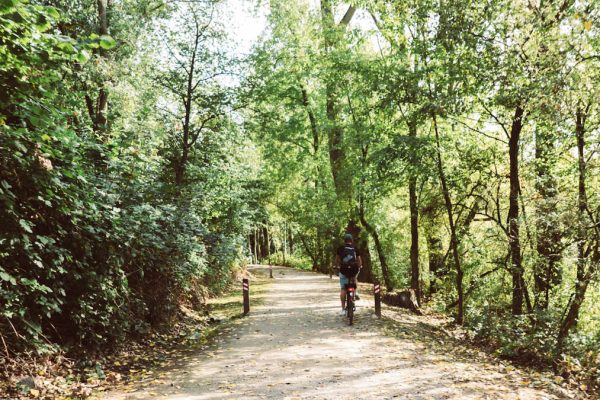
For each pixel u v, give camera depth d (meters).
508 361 10.10
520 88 11.40
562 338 10.44
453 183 15.31
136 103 16.66
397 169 16.05
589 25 8.24
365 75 17.56
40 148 6.38
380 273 33.69
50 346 7.17
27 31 5.17
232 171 22.84
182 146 19.02
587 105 11.03
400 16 15.39
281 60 27.33
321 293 19.59
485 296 16.25
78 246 8.12
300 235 44.81
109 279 8.82
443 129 15.89
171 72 18.97
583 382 8.76
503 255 14.88
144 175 14.56
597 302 14.04
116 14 15.81
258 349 9.30
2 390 6.06
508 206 16.23
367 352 8.83
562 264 13.06
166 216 12.52
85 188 8.05
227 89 19.45
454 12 12.29
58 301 7.41
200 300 17.00
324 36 24.75
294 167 29.91
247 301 14.38
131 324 9.91
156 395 6.47
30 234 7.20
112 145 9.77
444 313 18.73
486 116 14.95
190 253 12.96
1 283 6.45
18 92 5.68
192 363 8.41
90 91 14.36
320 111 27.17
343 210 24.22
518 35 11.22
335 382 6.88
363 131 20.25
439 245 22.67
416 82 13.87
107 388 6.87
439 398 6.09
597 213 11.65
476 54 12.40
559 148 14.83
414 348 9.38
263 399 6.18
